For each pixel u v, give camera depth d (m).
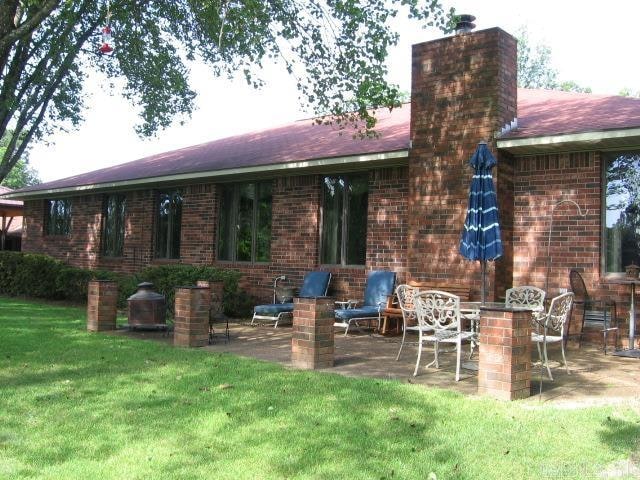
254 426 5.00
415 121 11.08
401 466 4.16
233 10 11.04
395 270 11.91
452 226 10.55
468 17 10.77
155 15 14.03
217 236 15.62
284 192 14.02
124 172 18.11
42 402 5.69
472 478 3.97
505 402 5.76
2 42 9.30
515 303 8.86
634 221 9.59
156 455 4.34
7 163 12.84
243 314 13.92
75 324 11.46
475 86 10.35
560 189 10.15
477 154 7.77
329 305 7.62
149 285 10.95
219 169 14.03
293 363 7.59
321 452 4.42
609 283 9.57
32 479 3.88
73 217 20.05
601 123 9.16
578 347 9.48
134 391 6.13
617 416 5.30
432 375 7.10
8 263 18.78
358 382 6.55
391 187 12.09
